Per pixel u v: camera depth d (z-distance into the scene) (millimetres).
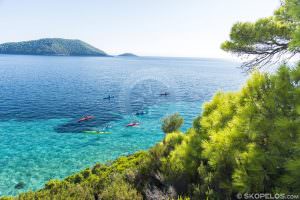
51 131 51812
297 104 4785
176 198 7059
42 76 170875
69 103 83188
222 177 6156
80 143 44750
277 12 8555
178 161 7953
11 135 48656
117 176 9992
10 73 183250
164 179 8094
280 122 4766
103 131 52500
